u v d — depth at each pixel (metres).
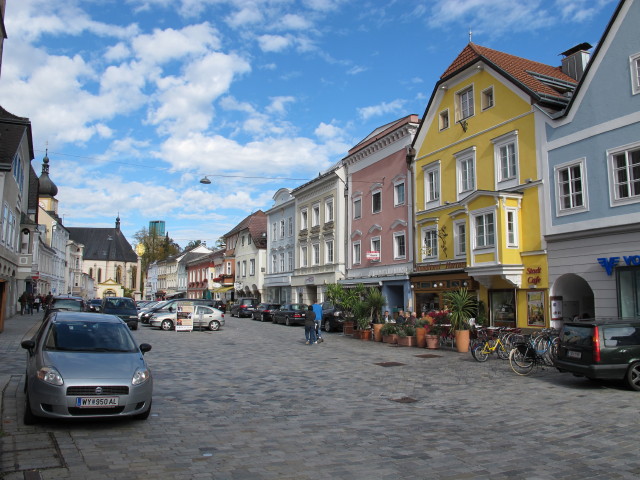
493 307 22.31
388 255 31.05
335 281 37.31
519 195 20.86
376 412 9.55
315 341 23.14
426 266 27.12
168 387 11.84
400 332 21.95
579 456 6.76
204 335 27.19
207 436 7.71
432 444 7.37
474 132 24.03
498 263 20.50
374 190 33.03
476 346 16.48
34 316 38.22
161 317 31.00
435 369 15.02
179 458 6.60
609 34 17.84
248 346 21.64
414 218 28.47
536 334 16.77
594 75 18.28
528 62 25.14
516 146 21.41
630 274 16.72
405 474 6.09
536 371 14.41
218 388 11.84
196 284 80.06
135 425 8.24
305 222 44.25
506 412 9.48
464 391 11.64
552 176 19.67
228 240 67.19
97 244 109.56
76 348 8.78
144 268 123.44
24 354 16.25
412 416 9.21
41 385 7.68
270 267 52.12
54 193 74.31
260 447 7.18
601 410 9.45
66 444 7.03
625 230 16.81
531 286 20.19
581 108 18.66
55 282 67.44
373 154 33.38
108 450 6.84
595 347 11.48
